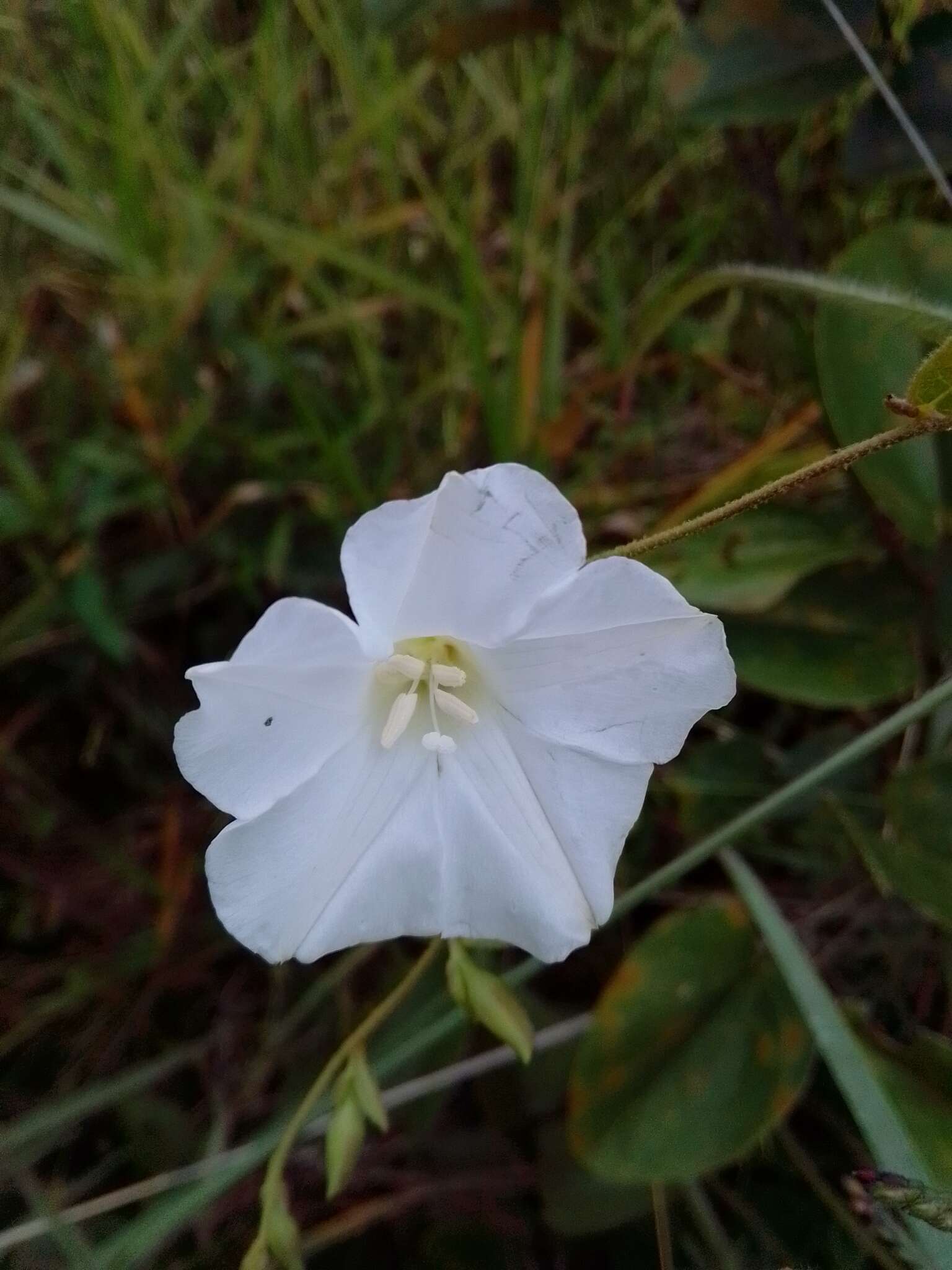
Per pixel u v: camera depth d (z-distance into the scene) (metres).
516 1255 0.10
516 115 0.15
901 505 0.10
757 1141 0.09
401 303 0.14
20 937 0.13
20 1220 0.11
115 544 0.14
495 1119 0.11
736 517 0.12
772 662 0.11
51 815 0.13
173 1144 0.11
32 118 0.14
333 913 0.08
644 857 0.12
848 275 0.10
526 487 0.07
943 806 0.10
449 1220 0.11
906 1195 0.07
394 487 0.14
